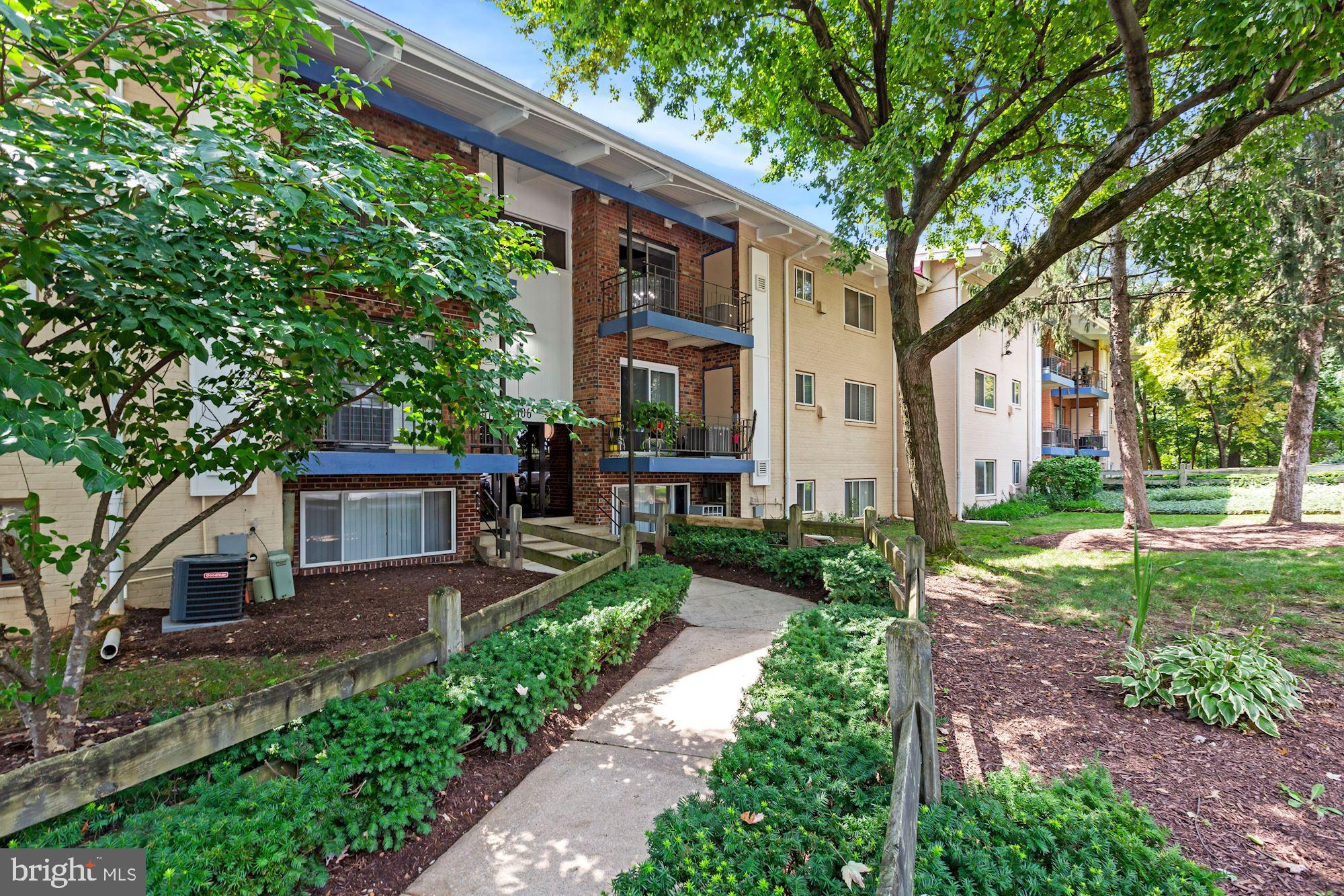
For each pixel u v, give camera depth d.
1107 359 29.08
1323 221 10.76
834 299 15.67
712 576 8.73
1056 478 21.48
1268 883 2.31
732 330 12.27
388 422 8.43
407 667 3.47
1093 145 9.52
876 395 16.91
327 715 2.98
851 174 7.91
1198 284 9.02
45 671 2.94
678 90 9.28
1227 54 5.52
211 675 4.33
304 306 3.36
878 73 8.48
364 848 2.68
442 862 2.72
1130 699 3.91
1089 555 9.70
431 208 3.95
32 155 2.14
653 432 11.29
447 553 9.19
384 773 2.83
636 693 4.50
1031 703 3.98
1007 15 6.96
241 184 2.41
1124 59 8.06
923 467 9.31
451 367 3.85
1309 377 12.73
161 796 2.62
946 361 17.77
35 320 3.02
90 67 2.63
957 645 5.20
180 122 3.02
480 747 3.52
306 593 6.98
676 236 12.62
